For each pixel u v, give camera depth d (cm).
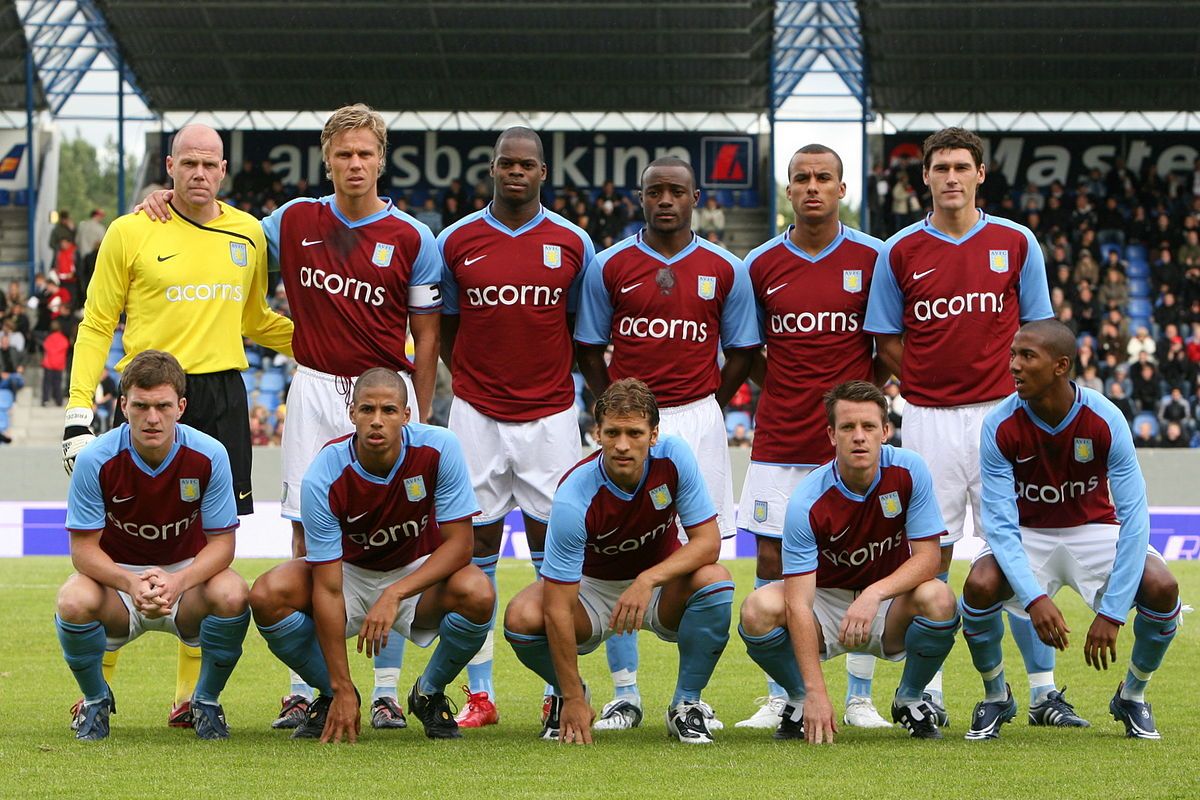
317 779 715
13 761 765
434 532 888
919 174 3909
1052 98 3809
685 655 866
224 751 802
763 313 1059
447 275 1031
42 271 3966
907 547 880
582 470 849
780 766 753
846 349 1031
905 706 876
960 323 986
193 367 942
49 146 3994
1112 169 3912
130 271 949
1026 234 1005
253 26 3447
